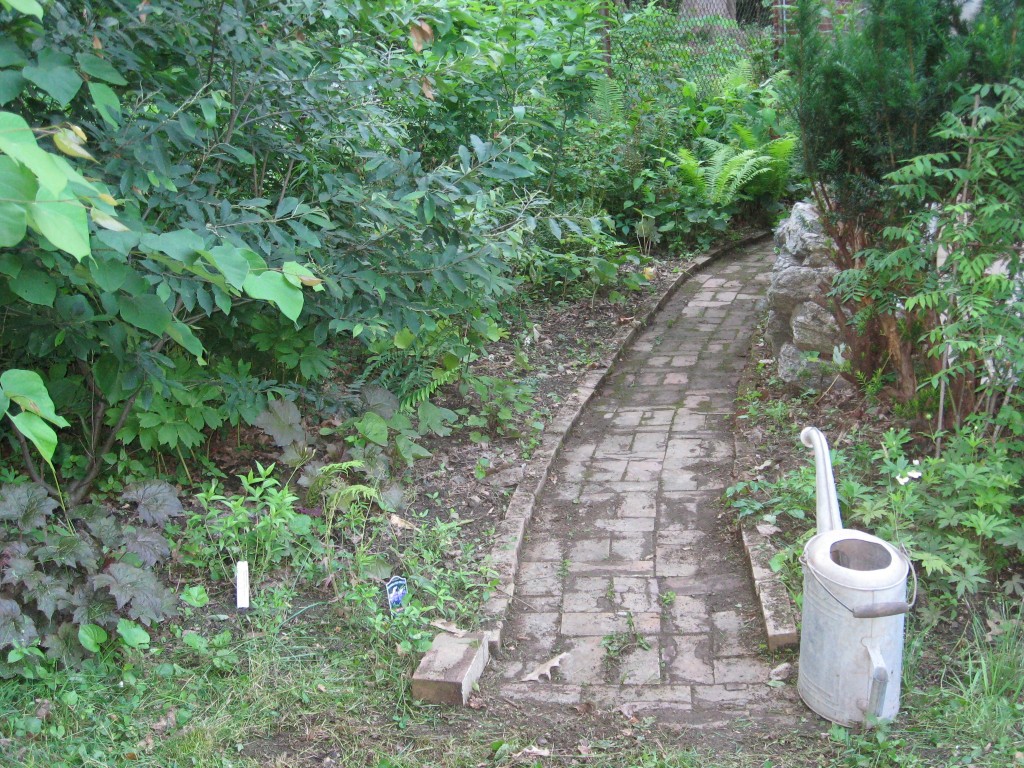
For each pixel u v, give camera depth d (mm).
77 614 3375
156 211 3992
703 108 10539
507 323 7172
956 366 4012
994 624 3475
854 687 3029
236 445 5027
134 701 3199
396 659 3508
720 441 5312
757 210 10086
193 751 2967
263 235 4066
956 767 2822
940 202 4180
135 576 3500
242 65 4125
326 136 4648
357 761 2988
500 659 3605
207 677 3377
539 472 4988
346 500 4297
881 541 3146
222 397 4754
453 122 6348
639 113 9383
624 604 3906
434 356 5574
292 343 4742
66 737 3027
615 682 3428
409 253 4527
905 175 3945
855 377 5145
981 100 4148
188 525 4105
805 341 5418
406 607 3689
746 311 7543
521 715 3250
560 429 5500
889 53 4254
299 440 4688
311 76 4211
